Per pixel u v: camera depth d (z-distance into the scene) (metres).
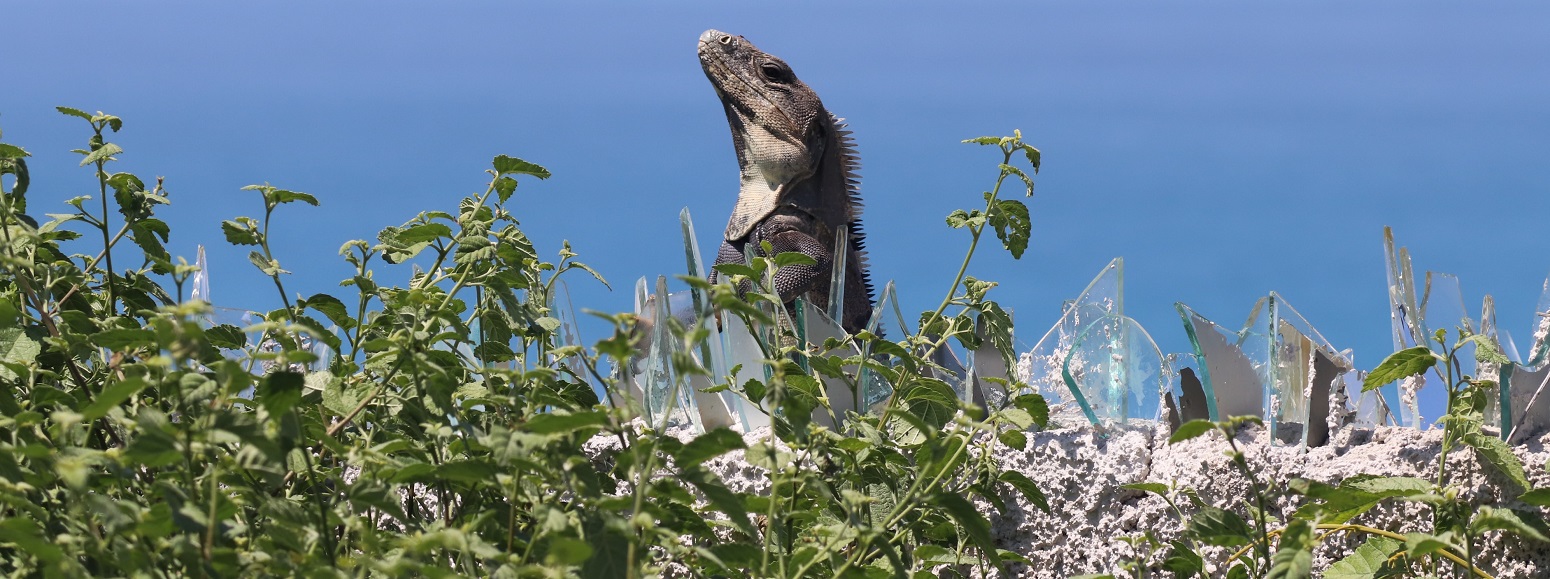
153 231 6.64
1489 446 5.71
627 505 4.54
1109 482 7.09
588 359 5.18
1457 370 6.25
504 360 6.66
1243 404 7.18
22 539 3.96
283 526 4.50
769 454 4.63
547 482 5.01
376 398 5.88
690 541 7.32
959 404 5.46
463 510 5.71
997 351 7.75
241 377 4.09
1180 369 7.21
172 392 4.53
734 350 7.97
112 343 5.27
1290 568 4.61
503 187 6.59
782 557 5.01
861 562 5.68
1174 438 5.02
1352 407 7.29
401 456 5.63
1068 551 7.12
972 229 6.81
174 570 4.58
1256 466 6.77
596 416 4.24
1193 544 6.80
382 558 4.85
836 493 5.82
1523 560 6.20
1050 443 7.29
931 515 6.38
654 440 4.60
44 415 5.79
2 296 6.31
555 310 7.76
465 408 5.87
